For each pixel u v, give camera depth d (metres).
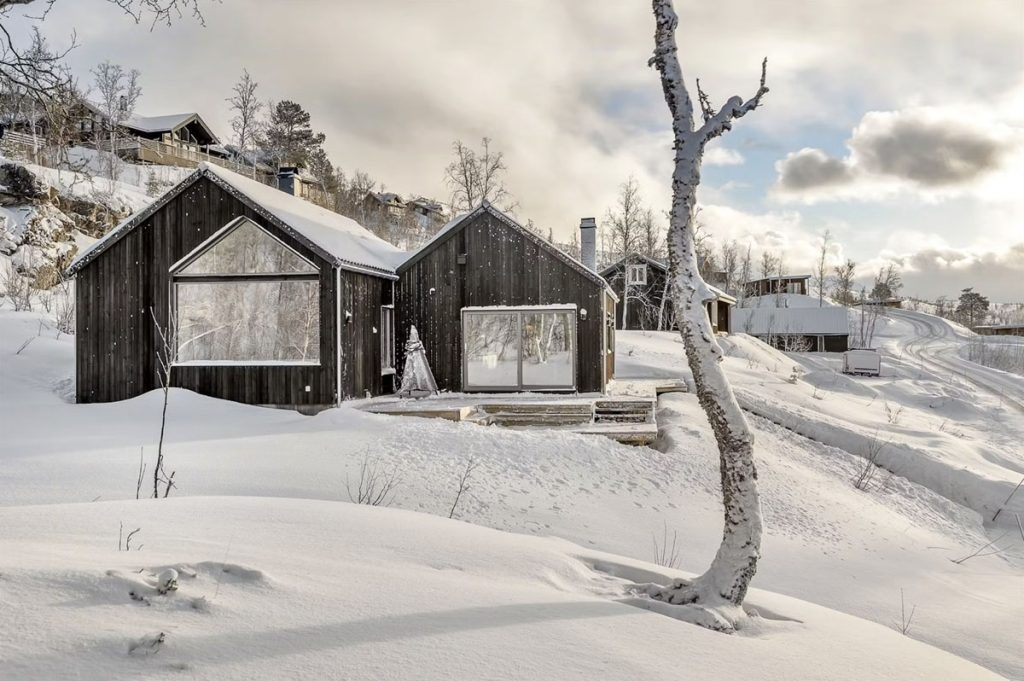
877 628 4.63
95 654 2.56
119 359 15.54
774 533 9.40
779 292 85.00
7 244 25.48
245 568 3.66
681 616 4.11
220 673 2.54
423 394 16.44
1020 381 45.28
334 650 2.84
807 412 18.94
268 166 62.38
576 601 3.95
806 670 3.34
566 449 11.55
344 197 67.88
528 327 17.39
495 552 4.97
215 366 15.21
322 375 14.86
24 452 9.91
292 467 9.52
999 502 14.21
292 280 15.22
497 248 17.44
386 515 5.88
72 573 3.27
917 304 139.88
